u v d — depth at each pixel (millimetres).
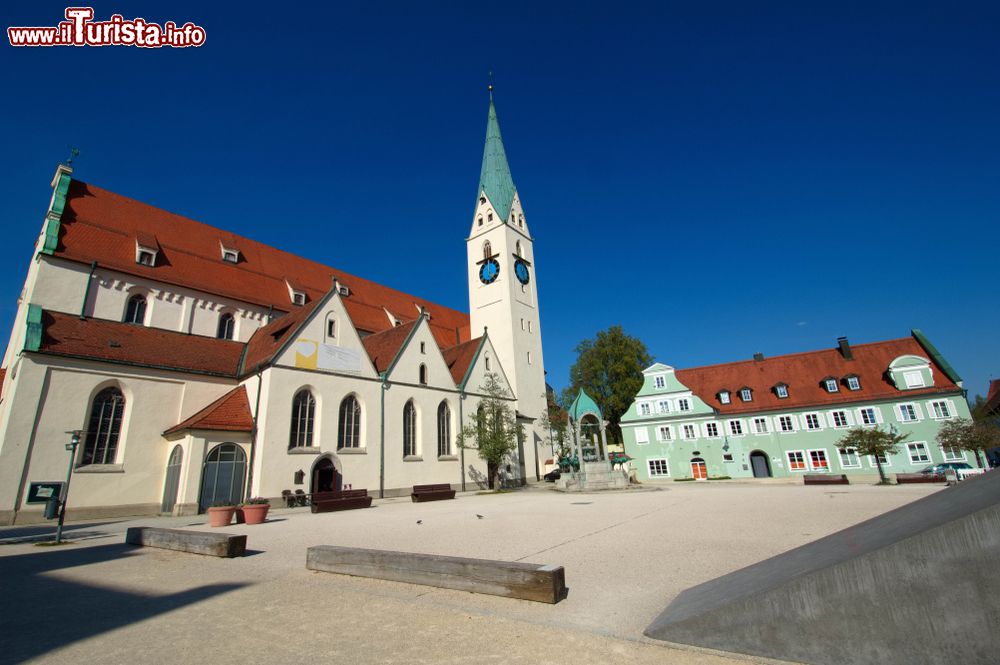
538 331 62625
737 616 5328
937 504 5828
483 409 47719
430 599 7699
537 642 5785
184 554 12672
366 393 37594
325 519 21594
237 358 38062
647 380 55781
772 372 53656
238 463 30719
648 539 12383
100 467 28469
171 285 37906
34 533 20406
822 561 5348
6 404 27812
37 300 31547
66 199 36281
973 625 4215
